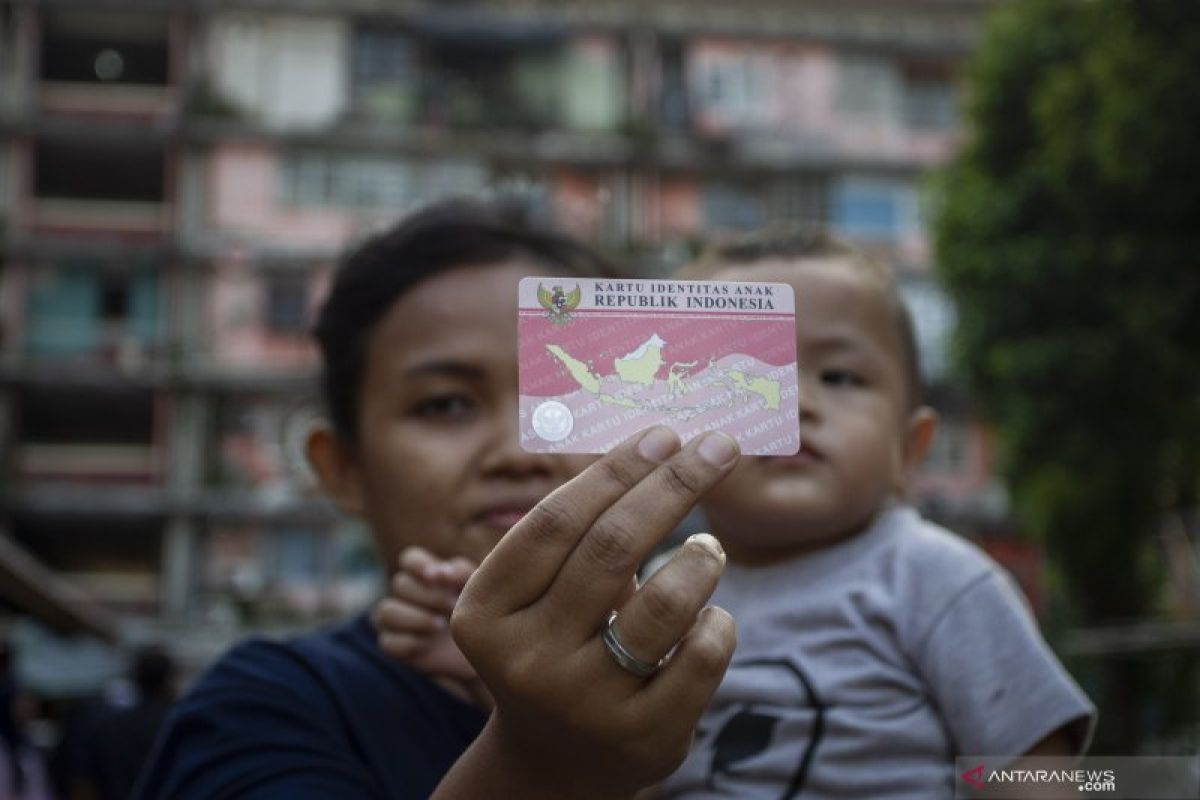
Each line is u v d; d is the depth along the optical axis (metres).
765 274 1.73
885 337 1.72
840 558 1.61
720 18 21.78
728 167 20.95
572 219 2.69
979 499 19.05
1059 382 9.74
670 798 1.49
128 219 19.91
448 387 1.57
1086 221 9.67
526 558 0.94
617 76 21.41
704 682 0.95
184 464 19.08
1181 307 9.16
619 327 1.15
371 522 1.69
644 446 0.98
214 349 19.30
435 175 20.20
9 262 19.34
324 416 1.80
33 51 19.98
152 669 4.77
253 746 1.32
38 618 9.11
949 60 21.88
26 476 19.05
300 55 20.58
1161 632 7.43
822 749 1.42
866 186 21.12
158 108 20.42
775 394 1.16
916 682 1.47
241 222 19.67
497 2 21.48
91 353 19.16
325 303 1.79
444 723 1.46
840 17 22.11
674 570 0.94
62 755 4.92
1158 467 10.03
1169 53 7.95
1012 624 1.46
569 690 0.92
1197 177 8.30
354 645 1.58
